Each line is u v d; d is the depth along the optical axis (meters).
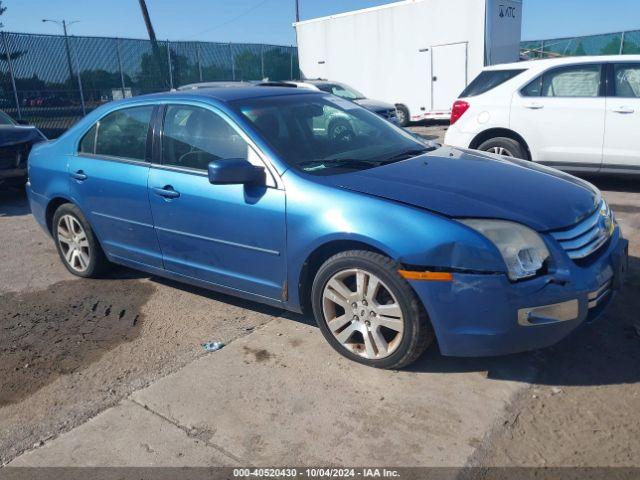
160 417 3.04
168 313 4.34
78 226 5.01
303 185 3.43
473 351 3.04
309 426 2.90
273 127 3.88
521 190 3.29
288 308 3.70
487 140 7.89
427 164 3.73
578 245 3.08
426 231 2.98
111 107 4.69
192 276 4.18
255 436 2.86
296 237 3.42
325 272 3.38
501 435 2.76
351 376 3.32
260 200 3.56
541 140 7.46
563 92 7.34
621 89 6.97
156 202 4.16
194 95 4.19
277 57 23.97
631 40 20.66
